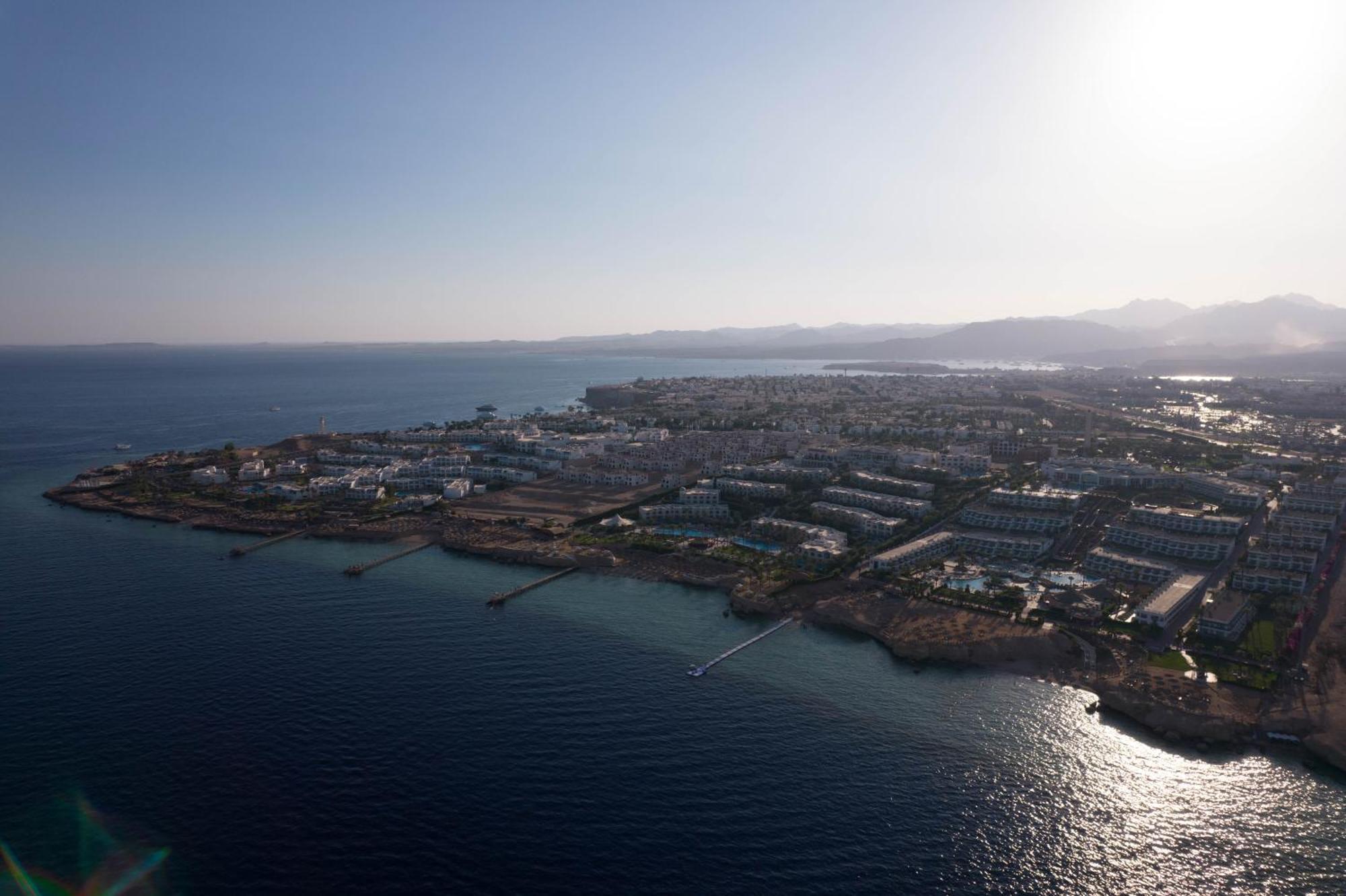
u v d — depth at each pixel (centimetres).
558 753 16700
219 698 18825
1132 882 13575
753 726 17938
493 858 13688
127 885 12938
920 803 15375
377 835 14188
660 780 15850
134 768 16000
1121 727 18288
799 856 13862
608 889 13038
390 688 19412
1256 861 14112
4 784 15438
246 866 13425
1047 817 15125
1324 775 16550
